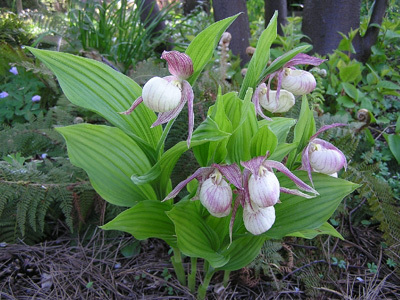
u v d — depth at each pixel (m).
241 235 0.36
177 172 0.54
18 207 0.48
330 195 0.34
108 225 0.32
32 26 0.98
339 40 1.00
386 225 0.53
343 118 0.66
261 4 1.82
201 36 0.29
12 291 0.44
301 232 0.40
